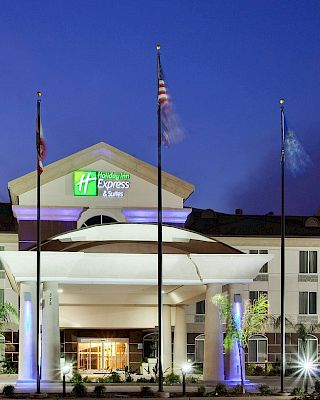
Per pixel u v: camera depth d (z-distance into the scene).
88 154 58.84
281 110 41.69
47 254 43.69
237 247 68.19
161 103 39.59
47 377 44.56
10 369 58.16
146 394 39.91
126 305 60.06
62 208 57.91
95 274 45.19
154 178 59.47
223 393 41.22
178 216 58.91
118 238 46.44
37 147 39.72
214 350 46.62
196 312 66.88
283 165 41.50
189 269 45.97
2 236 65.00
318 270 68.50
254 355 66.31
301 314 67.81
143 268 45.25
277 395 40.59
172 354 62.25
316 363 65.56
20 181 58.09
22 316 44.88
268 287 67.75
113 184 59.19
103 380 46.97
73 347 62.34
